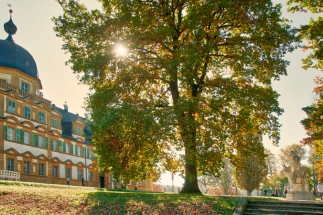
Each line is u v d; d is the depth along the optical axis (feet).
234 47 83.82
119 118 72.28
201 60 73.46
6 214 54.49
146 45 86.63
